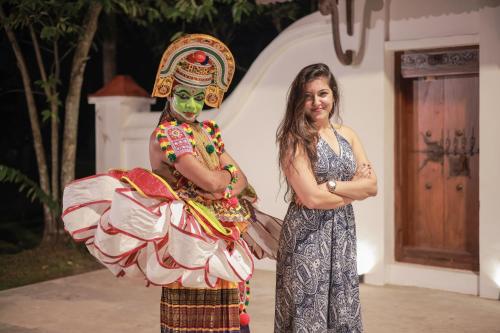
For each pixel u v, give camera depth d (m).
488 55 5.07
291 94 3.28
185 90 3.15
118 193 2.89
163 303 3.21
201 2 7.46
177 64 3.14
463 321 4.57
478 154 5.47
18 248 7.92
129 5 7.08
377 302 5.07
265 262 6.24
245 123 6.31
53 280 5.96
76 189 3.06
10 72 10.67
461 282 5.36
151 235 2.90
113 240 2.95
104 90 7.16
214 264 3.02
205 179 3.04
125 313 4.88
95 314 4.85
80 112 11.78
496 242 5.11
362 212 5.69
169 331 3.16
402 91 5.79
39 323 4.62
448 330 4.38
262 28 10.23
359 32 5.63
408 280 5.62
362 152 3.45
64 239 7.32
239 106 6.33
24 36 10.16
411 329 4.40
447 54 5.48
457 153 5.58
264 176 6.22
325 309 3.17
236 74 10.54
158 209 2.92
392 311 4.82
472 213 5.51
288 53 6.03
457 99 5.56
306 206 3.18
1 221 9.72
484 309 4.87
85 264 6.79
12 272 6.48
